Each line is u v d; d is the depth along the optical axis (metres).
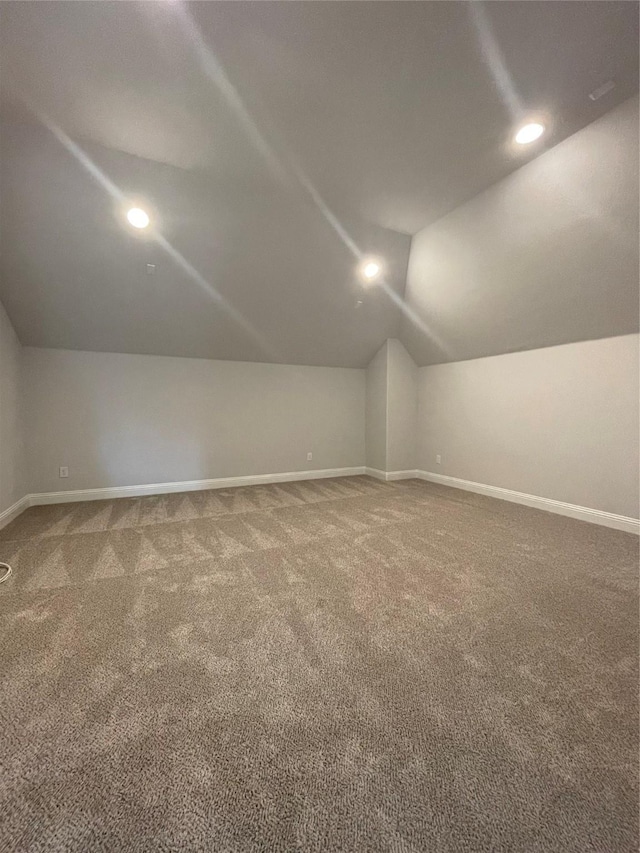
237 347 4.82
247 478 5.18
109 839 0.92
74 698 1.37
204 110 2.16
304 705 1.35
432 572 2.43
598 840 0.92
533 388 4.00
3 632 1.77
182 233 3.25
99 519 3.56
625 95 2.05
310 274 4.00
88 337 4.12
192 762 1.12
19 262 3.22
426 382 5.46
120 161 2.60
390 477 5.51
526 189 2.78
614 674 1.50
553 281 3.23
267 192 2.97
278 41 1.71
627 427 3.22
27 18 1.60
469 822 0.97
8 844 0.91
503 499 4.34
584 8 1.57
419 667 1.54
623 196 2.43
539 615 1.93
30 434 4.04
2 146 2.43
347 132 2.33
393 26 1.64
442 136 2.37
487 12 1.57
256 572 2.42
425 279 4.18
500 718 1.29
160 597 2.10
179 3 1.53
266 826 0.95
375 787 1.05
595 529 3.29
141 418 4.55
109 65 1.85
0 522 3.28
